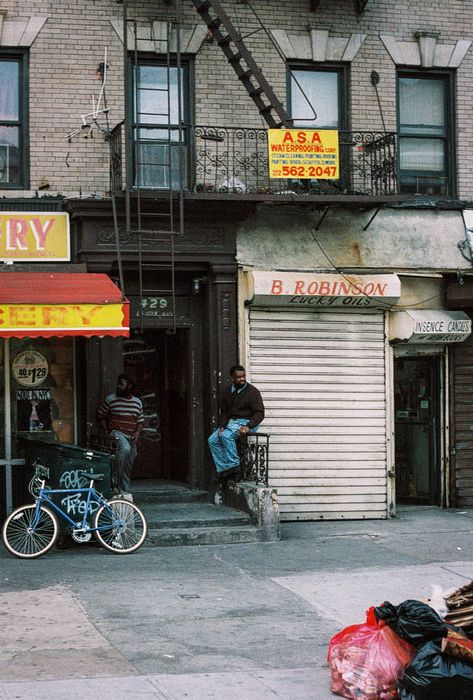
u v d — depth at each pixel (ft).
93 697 21.89
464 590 25.38
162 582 34.14
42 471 41.34
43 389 46.75
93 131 47.03
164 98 48.42
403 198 47.34
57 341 46.98
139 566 36.94
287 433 48.39
